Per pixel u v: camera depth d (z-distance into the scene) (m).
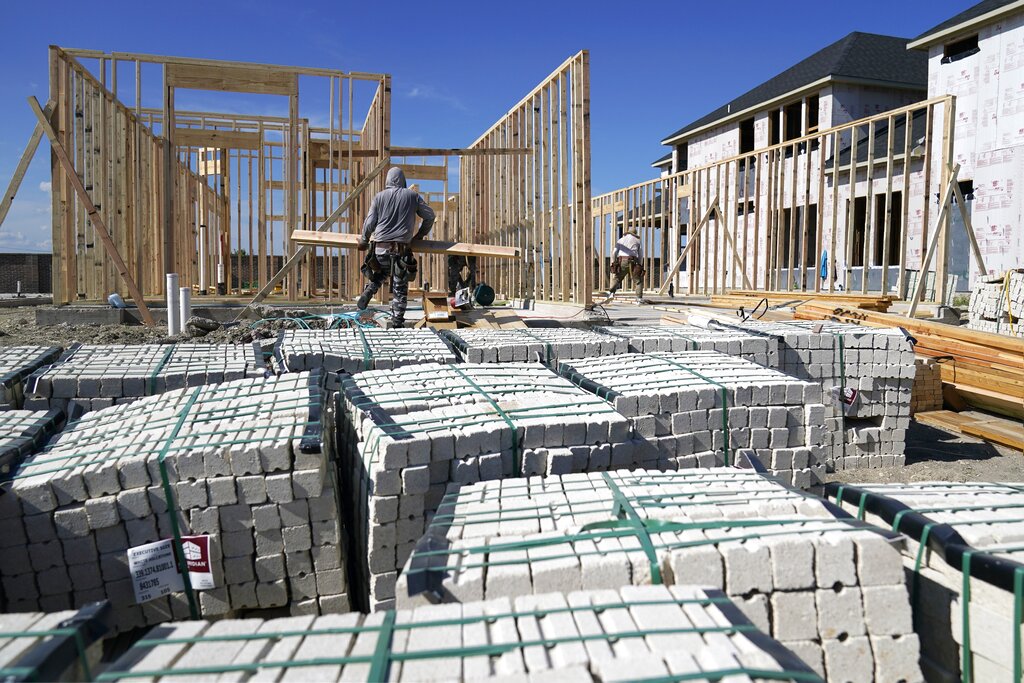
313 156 12.66
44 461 3.12
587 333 6.48
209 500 2.94
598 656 1.72
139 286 11.97
